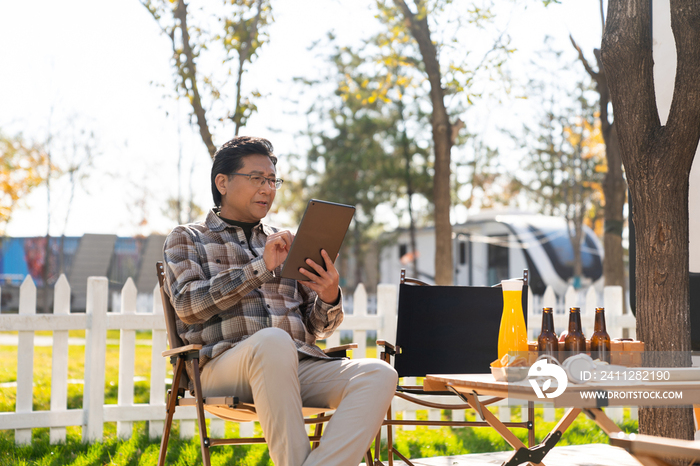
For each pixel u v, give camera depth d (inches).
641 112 113.5
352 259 1089.4
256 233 110.9
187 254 103.3
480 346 131.0
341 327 185.5
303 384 97.3
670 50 149.3
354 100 652.1
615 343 91.9
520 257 556.7
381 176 754.8
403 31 310.2
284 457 84.9
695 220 147.7
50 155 732.0
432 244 743.1
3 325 162.1
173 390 98.7
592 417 77.3
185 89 258.2
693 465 70.1
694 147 111.0
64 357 169.3
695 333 144.6
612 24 116.0
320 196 788.0
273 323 102.8
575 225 644.1
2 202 730.8
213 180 110.3
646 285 113.4
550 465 141.7
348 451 83.3
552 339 89.7
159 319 176.7
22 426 162.7
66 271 810.8
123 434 172.9
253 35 258.2
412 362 127.6
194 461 148.6
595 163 661.3
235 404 88.4
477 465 142.3
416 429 194.4
